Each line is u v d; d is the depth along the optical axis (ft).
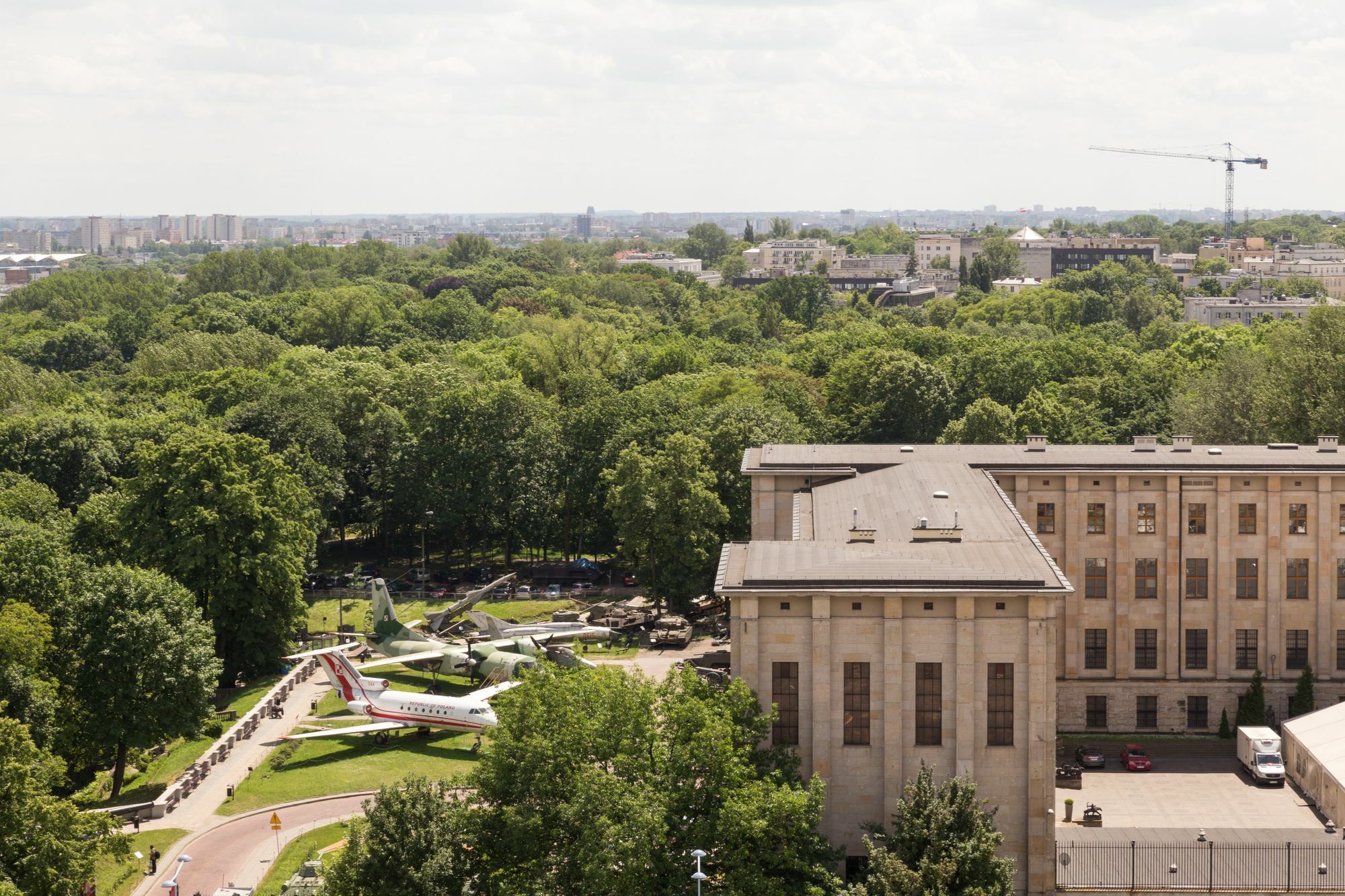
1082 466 464.65
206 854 388.57
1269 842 329.31
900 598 310.65
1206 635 465.88
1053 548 467.52
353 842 298.56
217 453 572.92
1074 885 311.88
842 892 277.03
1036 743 310.65
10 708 407.23
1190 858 321.73
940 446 494.18
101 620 454.81
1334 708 425.28
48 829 304.50
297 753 472.03
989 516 380.99
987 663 311.06
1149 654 467.93
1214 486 461.37
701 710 297.74
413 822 295.28
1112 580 466.29
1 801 300.81
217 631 569.23
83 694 450.30
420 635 568.82
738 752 299.79
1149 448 488.85
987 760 312.71
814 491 442.09
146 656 449.48
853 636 313.73
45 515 652.89
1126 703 467.11
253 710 507.71
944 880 271.28
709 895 282.56
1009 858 289.12
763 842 289.94
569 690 316.19
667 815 290.15
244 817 415.44
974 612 310.24
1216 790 409.28
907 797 298.15
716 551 615.16
